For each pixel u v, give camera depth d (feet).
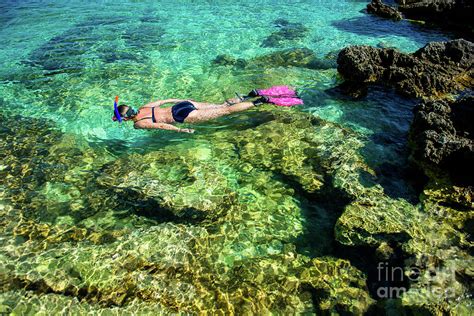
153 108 24.38
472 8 41.96
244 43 39.01
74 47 37.60
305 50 35.99
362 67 28.09
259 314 13.82
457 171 18.08
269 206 18.53
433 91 26.91
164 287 14.37
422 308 13.17
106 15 48.42
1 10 50.44
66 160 21.25
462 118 20.89
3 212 17.49
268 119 24.09
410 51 36.96
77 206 18.08
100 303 13.62
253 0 55.57
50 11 50.21
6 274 14.25
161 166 20.61
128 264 14.84
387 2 53.83
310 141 21.90
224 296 14.32
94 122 25.21
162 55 35.70
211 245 16.51
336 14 49.47
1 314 12.96
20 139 23.03
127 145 22.94
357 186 18.42
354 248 15.98
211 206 17.97
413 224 16.20
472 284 13.61
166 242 15.84
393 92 27.40
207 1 55.06
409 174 19.31
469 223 15.99
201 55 35.73
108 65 33.37
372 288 14.42
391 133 22.84
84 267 14.60
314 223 17.72
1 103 27.32
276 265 15.60
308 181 19.40
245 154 21.38
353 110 25.44
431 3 46.19
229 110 24.68
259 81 29.43
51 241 16.03
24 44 38.52
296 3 54.29
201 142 22.68
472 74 28.66
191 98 27.50
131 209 17.94
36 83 30.30
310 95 27.32
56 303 13.42
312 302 14.21
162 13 49.34
